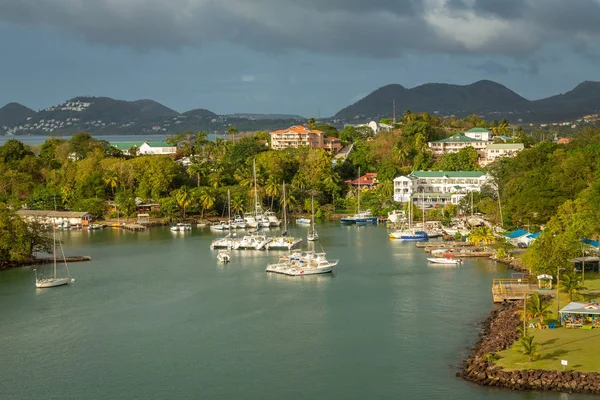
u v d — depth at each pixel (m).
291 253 195.62
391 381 95.12
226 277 167.25
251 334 118.88
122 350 111.88
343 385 94.81
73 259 194.12
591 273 144.50
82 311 135.88
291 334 118.25
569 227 151.00
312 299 142.25
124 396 93.69
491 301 134.38
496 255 181.62
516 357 95.00
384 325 121.19
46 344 115.56
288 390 94.00
